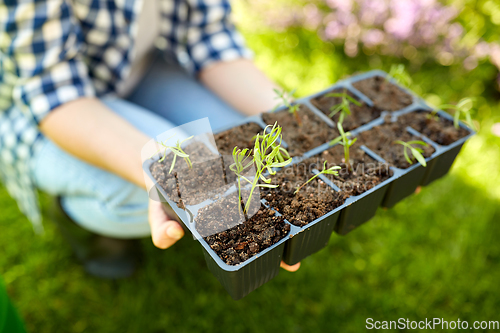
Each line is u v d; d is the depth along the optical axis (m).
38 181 1.30
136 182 1.04
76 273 1.53
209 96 1.49
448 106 1.13
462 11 2.34
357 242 1.60
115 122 1.12
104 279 1.51
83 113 1.11
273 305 1.43
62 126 1.10
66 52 1.14
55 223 1.45
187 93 1.49
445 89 2.20
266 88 1.39
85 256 1.46
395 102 1.22
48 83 1.12
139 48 1.40
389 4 2.23
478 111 2.10
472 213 1.67
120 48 1.34
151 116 1.32
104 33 1.27
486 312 1.40
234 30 1.55
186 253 1.58
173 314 1.41
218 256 0.76
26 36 1.04
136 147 1.06
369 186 0.93
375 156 1.02
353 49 2.36
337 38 2.39
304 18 2.45
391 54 2.34
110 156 1.05
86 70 1.24
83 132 1.08
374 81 1.30
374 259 1.55
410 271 1.51
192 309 1.42
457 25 2.22
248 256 0.77
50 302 1.45
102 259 1.46
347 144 0.95
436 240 1.60
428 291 1.46
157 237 0.87
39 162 1.26
